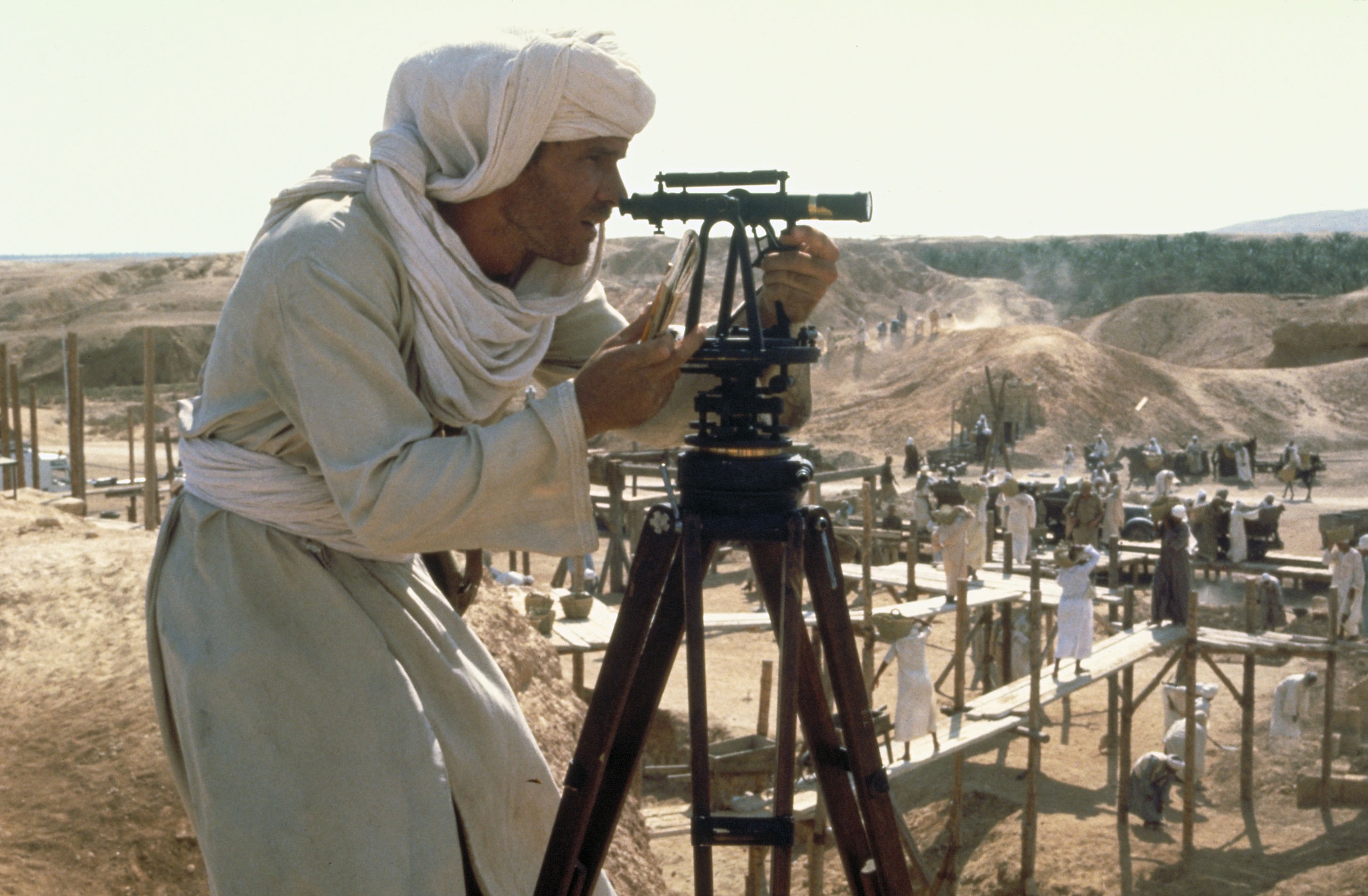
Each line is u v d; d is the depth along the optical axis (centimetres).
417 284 199
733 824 196
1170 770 1827
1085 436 5759
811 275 225
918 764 1501
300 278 188
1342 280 11344
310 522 202
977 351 6588
